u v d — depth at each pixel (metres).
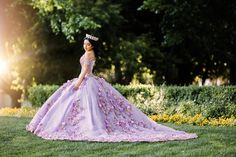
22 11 19.72
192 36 18.20
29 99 15.24
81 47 19.23
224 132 9.37
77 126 8.57
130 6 19.97
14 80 22.28
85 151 7.41
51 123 8.72
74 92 9.03
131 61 18.59
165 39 17.86
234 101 12.04
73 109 8.77
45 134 8.52
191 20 17.77
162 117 11.70
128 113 9.12
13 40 20.47
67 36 17.34
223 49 19.05
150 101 12.99
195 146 7.82
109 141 8.09
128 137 8.23
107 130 8.59
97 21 18.00
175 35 17.78
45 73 20.28
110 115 8.84
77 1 17.94
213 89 12.29
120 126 8.79
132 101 13.38
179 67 20.66
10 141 8.26
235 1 17.88
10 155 7.25
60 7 17.27
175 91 12.77
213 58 20.14
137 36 19.81
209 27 18.22
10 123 10.43
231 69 20.48
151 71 19.98
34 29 19.28
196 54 19.80
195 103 12.48
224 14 18.27
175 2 17.36
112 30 19.06
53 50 19.78
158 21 19.97
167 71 19.64
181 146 7.79
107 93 9.15
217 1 17.84
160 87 13.09
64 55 20.00
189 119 11.30
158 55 18.95
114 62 19.52
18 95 23.30
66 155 7.18
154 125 9.09
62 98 8.95
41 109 9.16
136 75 20.30
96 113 8.66
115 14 18.42
